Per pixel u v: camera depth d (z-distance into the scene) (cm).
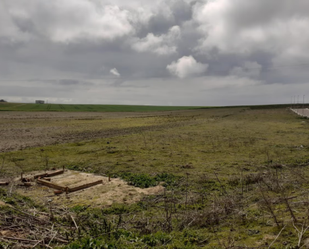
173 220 714
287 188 916
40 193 967
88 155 1692
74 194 959
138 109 11275
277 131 2911
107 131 3105
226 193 934
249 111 7812
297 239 501
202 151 1797
